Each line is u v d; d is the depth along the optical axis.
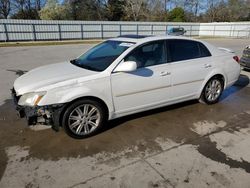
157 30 32.34
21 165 2.80
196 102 4.99
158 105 4.04
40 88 3.11
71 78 3.27
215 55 4.68
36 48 17.30
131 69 3.35
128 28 29.97
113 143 3.31
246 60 7.66
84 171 2.70
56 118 3.17
